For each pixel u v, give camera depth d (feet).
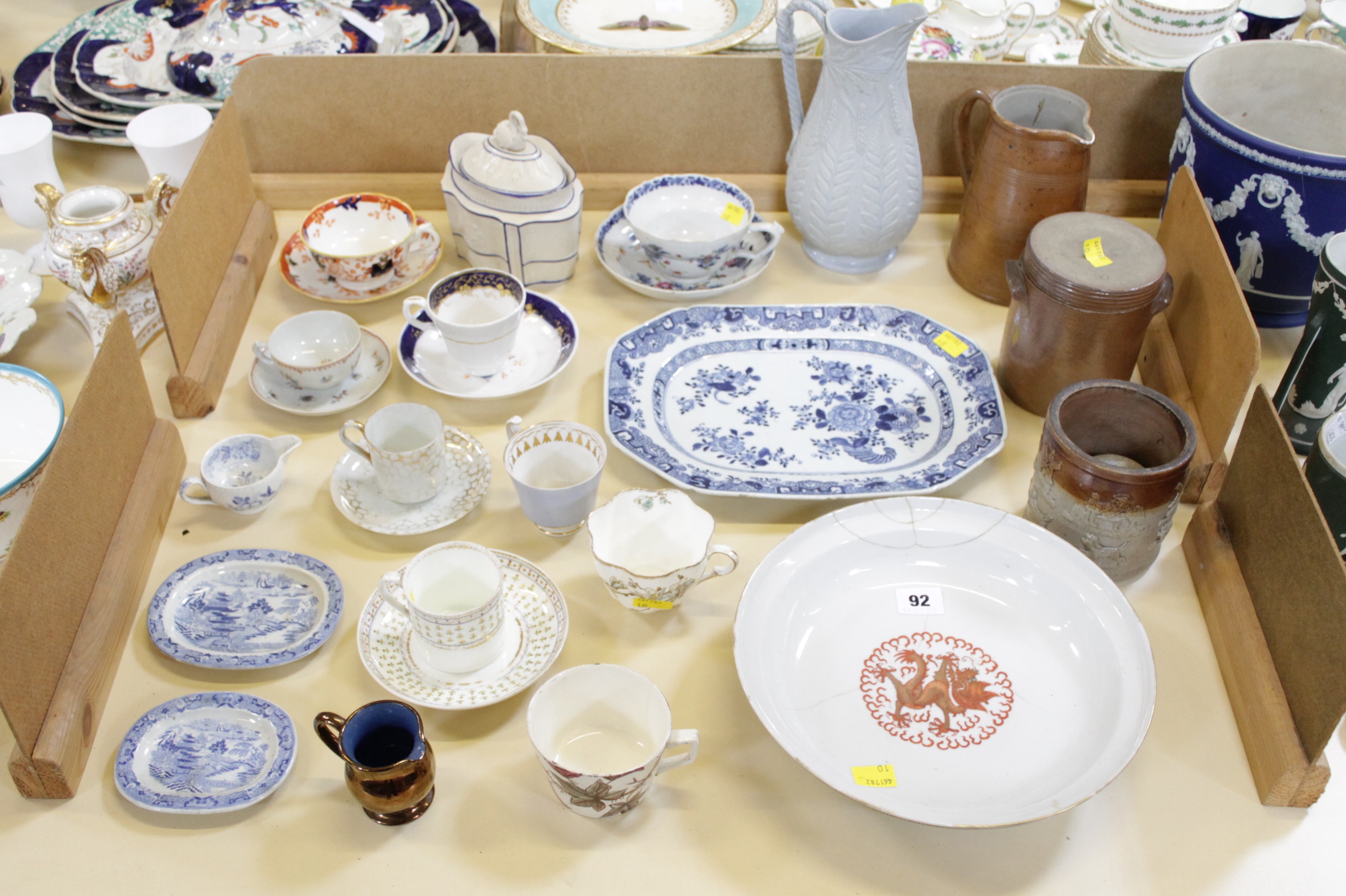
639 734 3.07
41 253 4.72
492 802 3.07
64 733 3.01
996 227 4.66
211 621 3.48
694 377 4.56
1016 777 3.11
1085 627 3.43
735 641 3.20
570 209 4.70
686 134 5.33
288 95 5.07
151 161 4.94
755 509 3.95
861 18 4.51
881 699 3.32
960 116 4.80
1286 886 2.93
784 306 4.72
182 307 4.13
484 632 3.20
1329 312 3.75
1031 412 4.34
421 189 5.34
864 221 4.76
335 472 3.96
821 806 3.08
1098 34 5.87
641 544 3.65
